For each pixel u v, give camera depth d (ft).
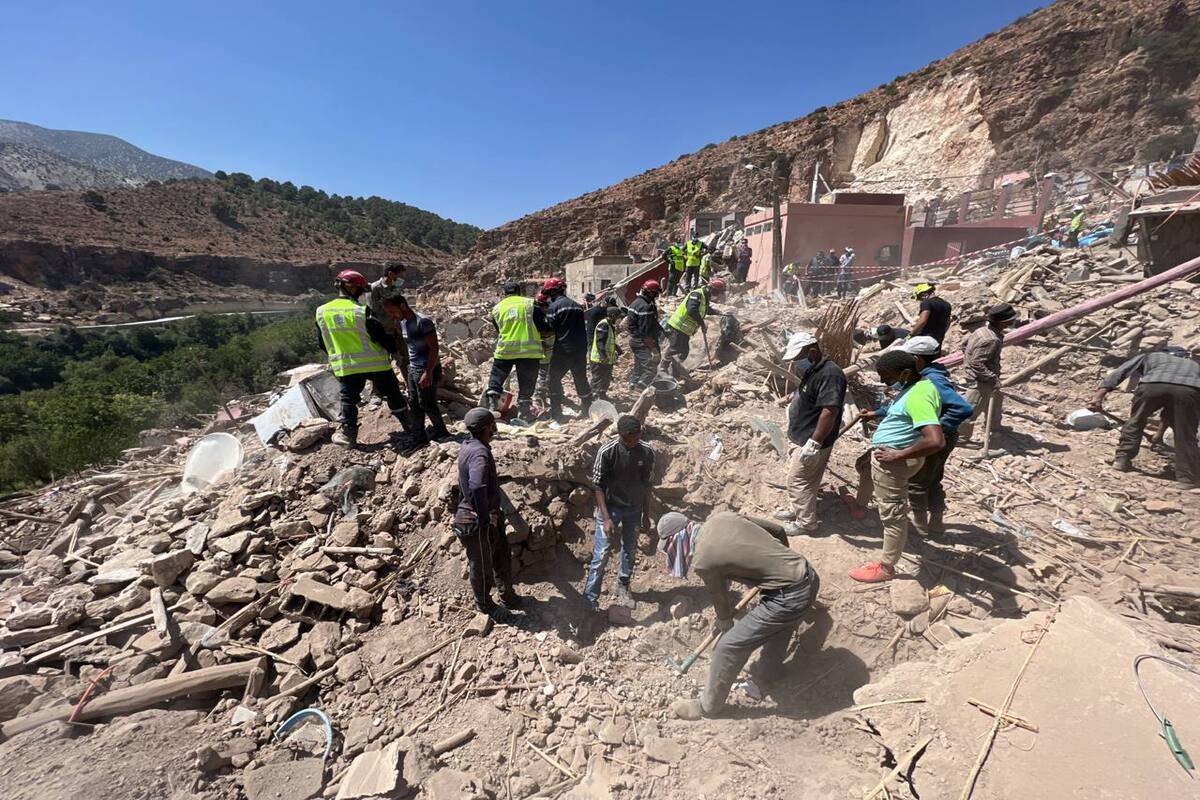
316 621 12.91
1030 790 7.82
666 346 28.86
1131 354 22.53
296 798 9.32
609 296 35.78
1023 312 27.76
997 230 60.64
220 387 96.99
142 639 12.11
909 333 22.11
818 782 9.27
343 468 16.37
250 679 11.50
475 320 50.37
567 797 9.38
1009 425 20.84
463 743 10.38
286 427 19.10
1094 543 14.08
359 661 12.10
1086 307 22.85
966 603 12.24
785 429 18.89
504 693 11.37
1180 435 16.03
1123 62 130.21
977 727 8.96
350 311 16.15
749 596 12.33
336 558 14.05
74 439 40.83
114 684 11.27
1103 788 7.43
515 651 12.33
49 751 9.79
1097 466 17.72
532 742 10.44
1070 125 128.67
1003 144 138.51
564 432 18.58
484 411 12.55
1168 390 15.81
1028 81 142.92
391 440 17.60
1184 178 29.19
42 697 10.91
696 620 13.61
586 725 10.77
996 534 14.56
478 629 12.66
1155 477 16.89
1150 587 11.97
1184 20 129.70
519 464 15.30
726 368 25.72
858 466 14.39
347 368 16.16
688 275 51.62
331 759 10.24
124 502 20.45
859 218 63.67
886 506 12.25
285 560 14.03
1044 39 146.20
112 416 70.74
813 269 56.80
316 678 11.70
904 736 9.46
